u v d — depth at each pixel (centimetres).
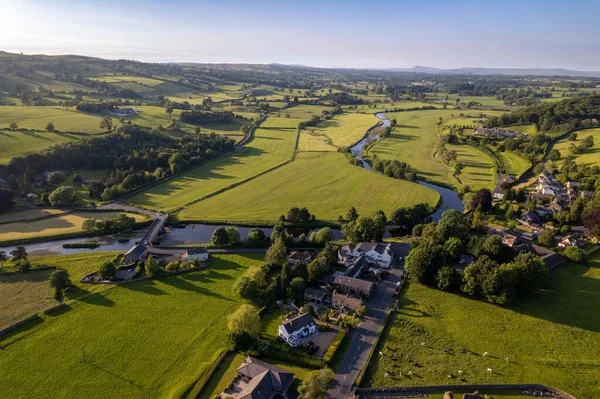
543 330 9681
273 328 9881
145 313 10531
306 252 13650
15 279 12212
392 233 16400
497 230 15075
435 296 11125
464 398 7344
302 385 7700
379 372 8369
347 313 10356
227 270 12825
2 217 17200
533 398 7744
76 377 8331
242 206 19038
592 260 12875
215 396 7775
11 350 9112
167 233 16362
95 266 13112
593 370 8406
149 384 8138
